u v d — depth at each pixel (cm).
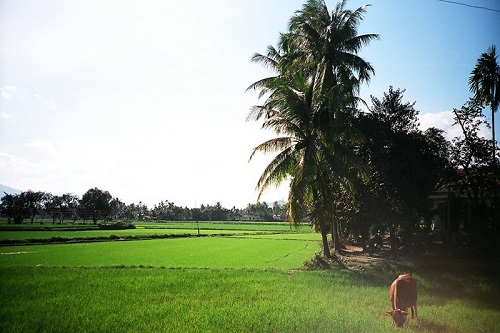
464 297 1530
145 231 7538
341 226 4259
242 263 2766
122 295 1548
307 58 2741
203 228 8962
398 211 2466
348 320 1116
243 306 1341
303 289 1662
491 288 1680
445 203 3725
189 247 4206
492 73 2730
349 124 2556
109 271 2186
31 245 4591
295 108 2452
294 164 2577
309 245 4431
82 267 2333
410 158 2445
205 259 3031
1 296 1529
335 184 2902
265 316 1182
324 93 2533
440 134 2627
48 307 1344
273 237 5969
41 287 1712
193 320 1165
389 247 3444
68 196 12250
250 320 1143
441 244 2742
